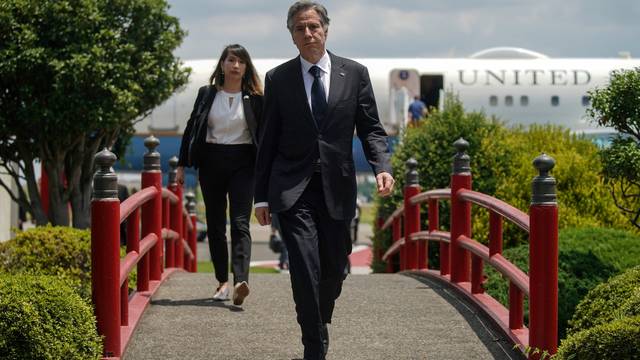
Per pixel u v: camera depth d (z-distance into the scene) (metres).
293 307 8.68
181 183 9.05
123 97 13.60
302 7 6.43
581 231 10.52
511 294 7.47
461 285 9.36
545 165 6.48
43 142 13.97
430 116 14.85
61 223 14.48
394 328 7.96
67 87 13.42
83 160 14.70
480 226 12.92
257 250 31.98
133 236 7.98
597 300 6.59
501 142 13.94
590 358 5.33
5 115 13.62
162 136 36.97
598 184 13.34
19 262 9.62
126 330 7.38
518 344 7.02
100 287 6.41
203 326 7.93
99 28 13.77
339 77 6.47
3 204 19.19
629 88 9.67
